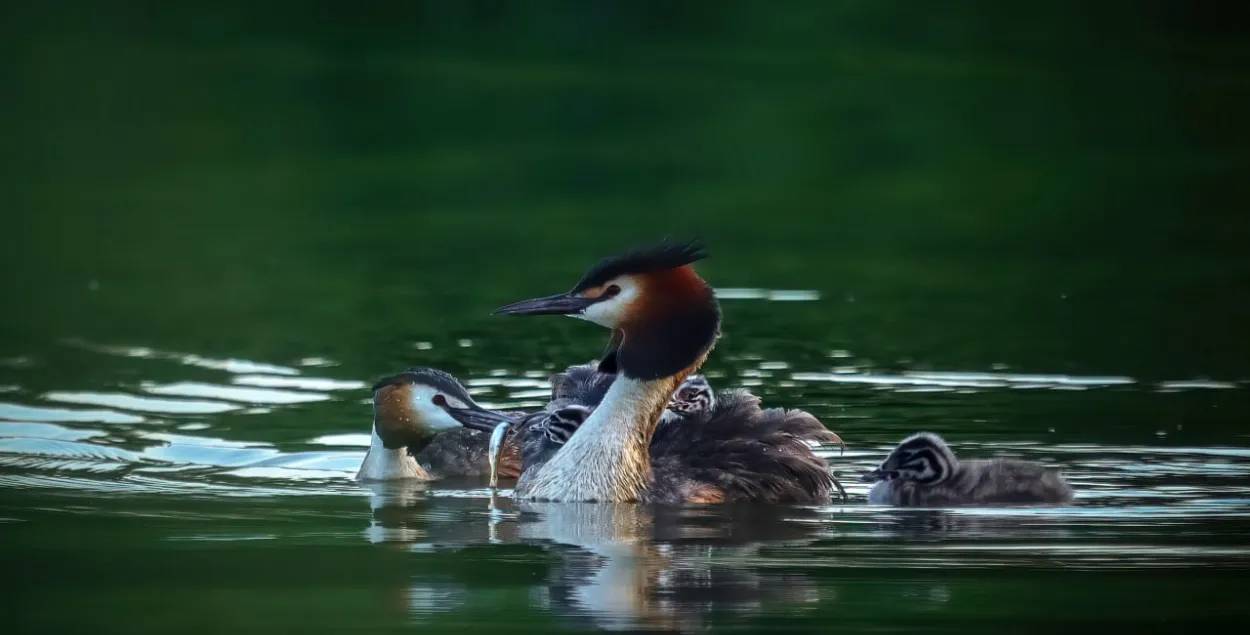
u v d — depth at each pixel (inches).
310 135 1427.2
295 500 466.9
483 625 340.2
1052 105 1515.7
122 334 735.1
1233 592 361.7
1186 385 606.9
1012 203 1141.1
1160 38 1729.8
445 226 1063.6
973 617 344.5
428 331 732.7
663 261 467.5
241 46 1717.5
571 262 924.0
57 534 418.6
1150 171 1251.2
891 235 1024.9
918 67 1656.0
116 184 1240.2
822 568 384.2
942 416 561.9
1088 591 362.9
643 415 468.4
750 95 1555.1
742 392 505.0
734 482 464.8
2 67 1626.5
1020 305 784.3
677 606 353.4
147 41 1724.9
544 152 1354.6
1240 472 485.1
